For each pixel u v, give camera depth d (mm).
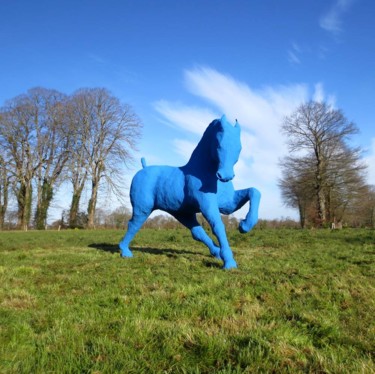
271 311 3562
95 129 29938
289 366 2369
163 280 5102
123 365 2344
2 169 29250
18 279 5414
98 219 35781
